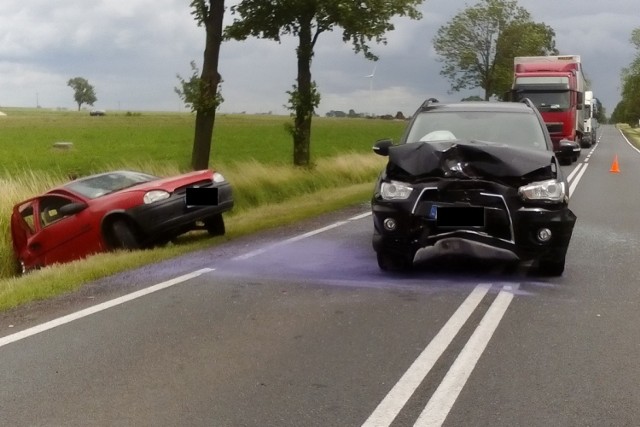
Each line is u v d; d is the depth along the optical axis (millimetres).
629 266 10125
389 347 6574
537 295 8461
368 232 13469
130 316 7754
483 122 10320
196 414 5125
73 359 6379
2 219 15273
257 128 86375
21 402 5418
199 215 12781
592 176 26875
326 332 7062
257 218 16234
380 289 8820
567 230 8773
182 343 6773
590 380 5707
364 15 23484
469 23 60344
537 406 5195
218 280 9422
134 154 45625
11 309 8297
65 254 13172
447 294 8531
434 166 8797
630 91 118438
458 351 6445
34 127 88438
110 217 12539
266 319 7555
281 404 5277
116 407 5281
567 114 32938
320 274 9711
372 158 28828
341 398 5375
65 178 18156
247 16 23516
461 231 8656
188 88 18953
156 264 10625
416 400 5324
